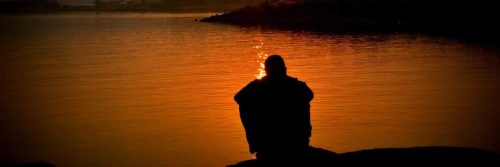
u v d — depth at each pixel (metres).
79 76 18.92
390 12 58.31
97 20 84.31
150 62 22.81
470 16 48.59
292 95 4.94
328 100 13.05
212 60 23.09
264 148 5.05
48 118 11.87
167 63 22.25
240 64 21.45
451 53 23.88
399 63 20.38
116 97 14.30
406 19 54.94
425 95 13.49
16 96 14.99
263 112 4.94
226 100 13.48
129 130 10.48
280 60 4.98
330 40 32.88
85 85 16.69
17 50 31.27
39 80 18.20
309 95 5.00
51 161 8.55
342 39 33.53
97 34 45.94
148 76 18.31
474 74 17.09
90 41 37.31
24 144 9.66
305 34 39.53
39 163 6.16
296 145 5.02
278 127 4.94
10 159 8.73
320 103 12.69
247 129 5.01
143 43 34.16
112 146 9.34
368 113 11.45
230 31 46.12
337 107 12.16
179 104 13.05
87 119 11.62
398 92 13.98
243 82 16.58
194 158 8.49
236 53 26.12
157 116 11.73
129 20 80.44
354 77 16.91
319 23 56.72
